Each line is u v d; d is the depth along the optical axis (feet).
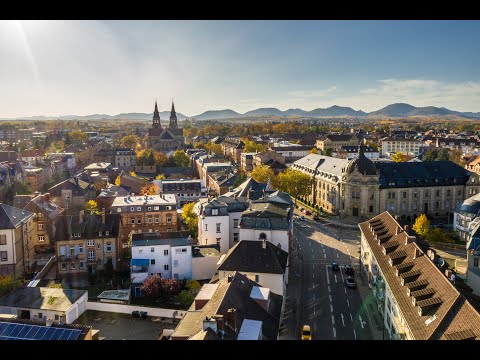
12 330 183.21
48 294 258.98
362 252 336.49
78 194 514.68
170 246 310.24
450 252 378.12
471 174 517.14
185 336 175.42
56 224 333.62
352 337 231.09
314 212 542.16
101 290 297.94
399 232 275.39
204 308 199.52
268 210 312.71
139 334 236.43
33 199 390.83
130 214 412.77
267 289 220.23
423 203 510.58
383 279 247.09
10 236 319.27
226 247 354.74
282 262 272.72
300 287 300.61
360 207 497.87
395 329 214.07
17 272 325.62
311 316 256.93
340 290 295.69
